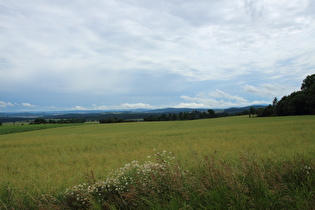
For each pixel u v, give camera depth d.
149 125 75.31
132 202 4.13
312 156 6.86
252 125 37.47
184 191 4.12
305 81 83.69
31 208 4.33
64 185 5.95
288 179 4.87
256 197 3.93
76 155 14.95
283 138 16.94
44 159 14.07
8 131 72.06
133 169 5.29
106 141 24.89
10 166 12.34
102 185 4.74
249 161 5.40
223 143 16.02
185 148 13.85
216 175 4.52
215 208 3.55
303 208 3.46
